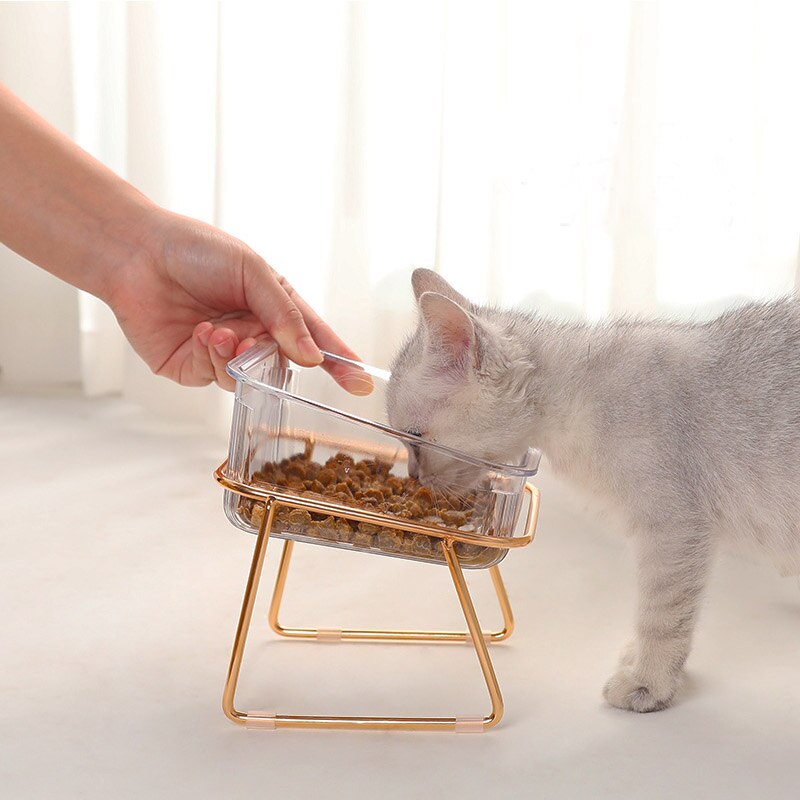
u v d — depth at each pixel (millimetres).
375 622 756
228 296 760
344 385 764
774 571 849
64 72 1163
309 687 676
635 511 680
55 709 643
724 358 683
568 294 1055
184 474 1002
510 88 1026
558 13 1015
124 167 1157
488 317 741
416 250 1104
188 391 1147
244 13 1044
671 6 997
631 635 724
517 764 610
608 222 1013
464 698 671
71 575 798
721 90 1004
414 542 651
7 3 1146
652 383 678
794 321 694
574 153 1027
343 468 649
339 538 649
